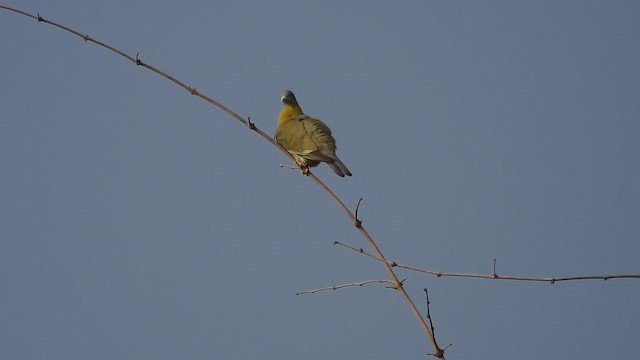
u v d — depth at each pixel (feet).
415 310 31.50
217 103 41.78
